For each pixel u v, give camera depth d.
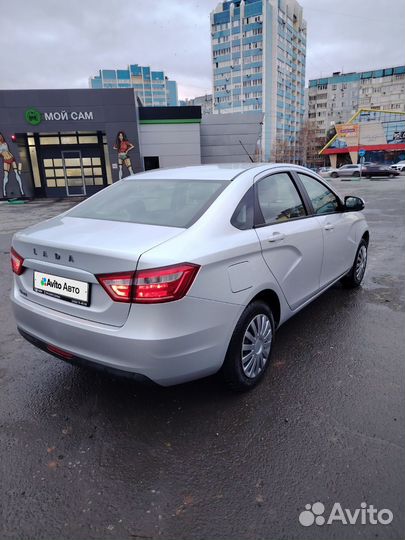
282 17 90.12
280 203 3.07
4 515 1.79
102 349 2.13
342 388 2.71
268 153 85.56
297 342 3.38
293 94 100.88
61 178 22.36
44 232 2.52
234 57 93.75
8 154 20.03
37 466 2.08
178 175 3.11
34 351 3.38
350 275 4.53
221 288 2.25
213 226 2.35
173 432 2.32
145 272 1.96
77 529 1.72
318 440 2.22
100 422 2.43
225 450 2.17
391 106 94.50
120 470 2.05
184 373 2.18
